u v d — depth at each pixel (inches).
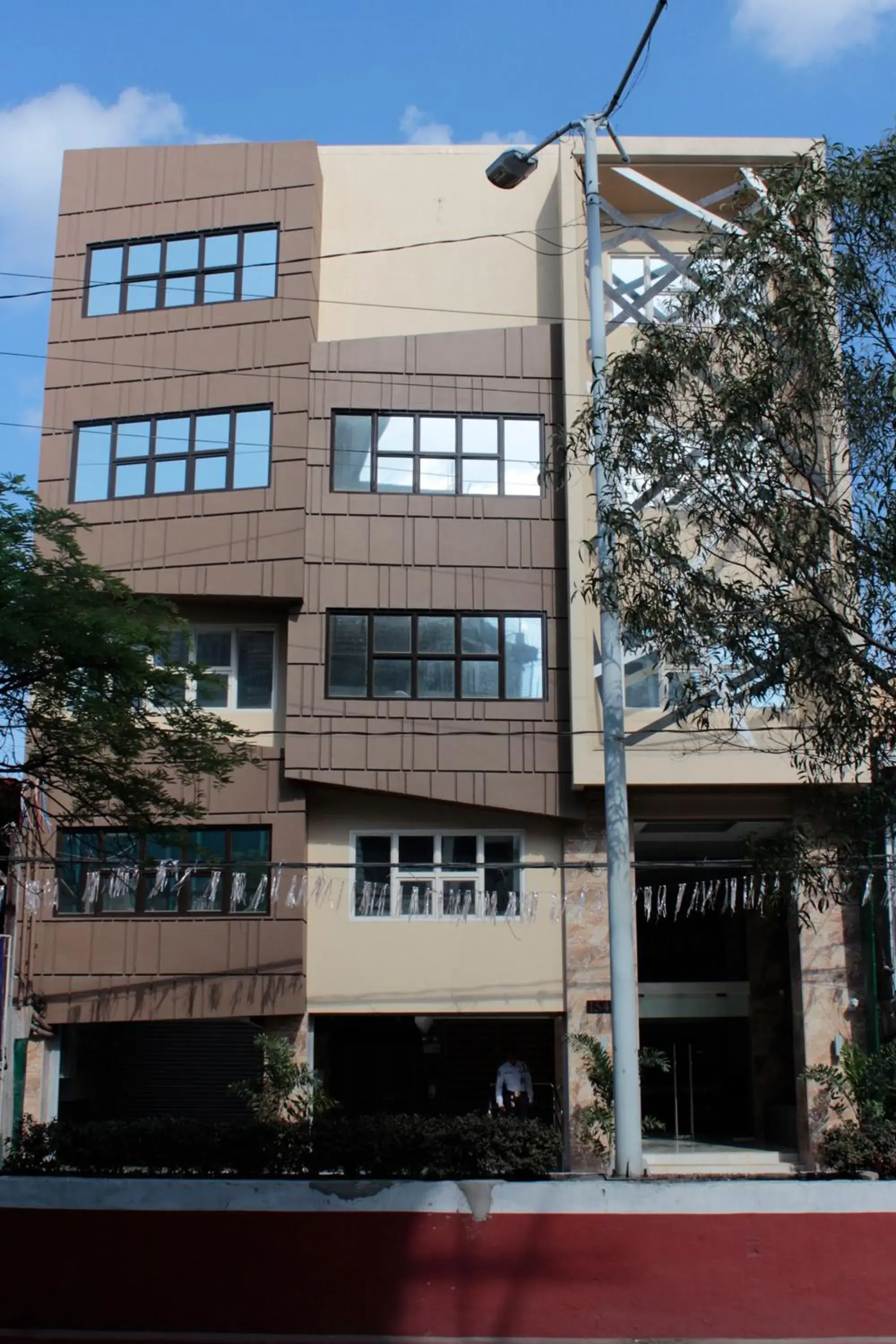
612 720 538.3
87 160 934.4
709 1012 985.5
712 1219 462.6
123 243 919.7
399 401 894.4
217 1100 877.2
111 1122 570.3
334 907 844.0
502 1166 530.0
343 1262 466.3
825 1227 461.7
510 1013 834.8
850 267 487.5
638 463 503.5
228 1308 466.6
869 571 469.4
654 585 492.1
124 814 652.1
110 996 820.0
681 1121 1007.0
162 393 890.7
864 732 470.6
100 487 884.0
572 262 905.5
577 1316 456.4
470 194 968.3
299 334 885.8
